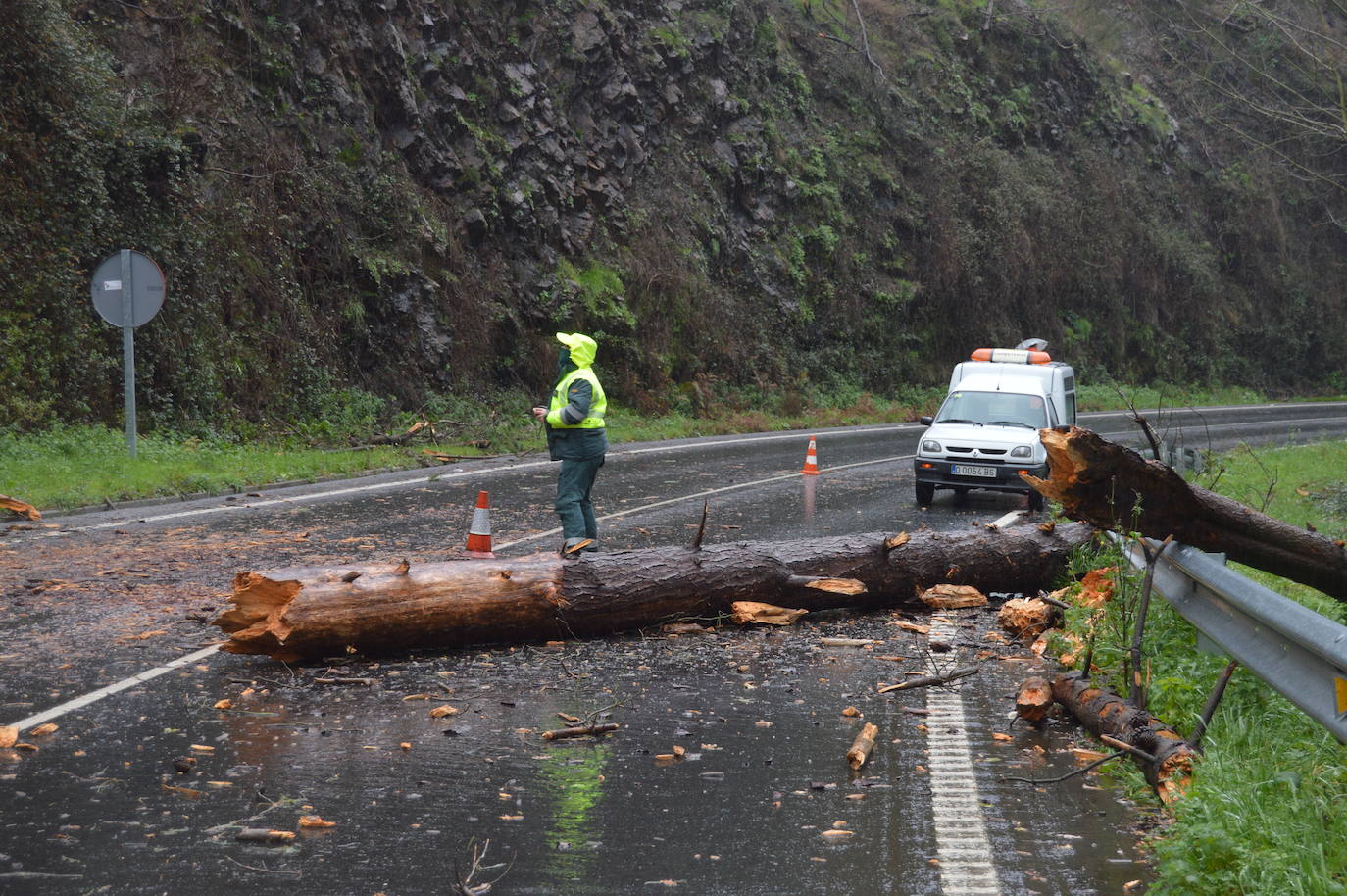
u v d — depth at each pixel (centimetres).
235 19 2264
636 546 1159
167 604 835
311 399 2184
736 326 3384
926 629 848
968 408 1694
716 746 579
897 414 3500
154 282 1542
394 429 2217
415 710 628
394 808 483
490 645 773
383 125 2573
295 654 704
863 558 898
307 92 2400
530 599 767
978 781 529
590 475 1056
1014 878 421
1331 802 446
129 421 1547
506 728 599
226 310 2089
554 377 2775
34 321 1703
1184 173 5675
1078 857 443
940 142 4472
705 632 830
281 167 2241
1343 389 5772
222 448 1822
